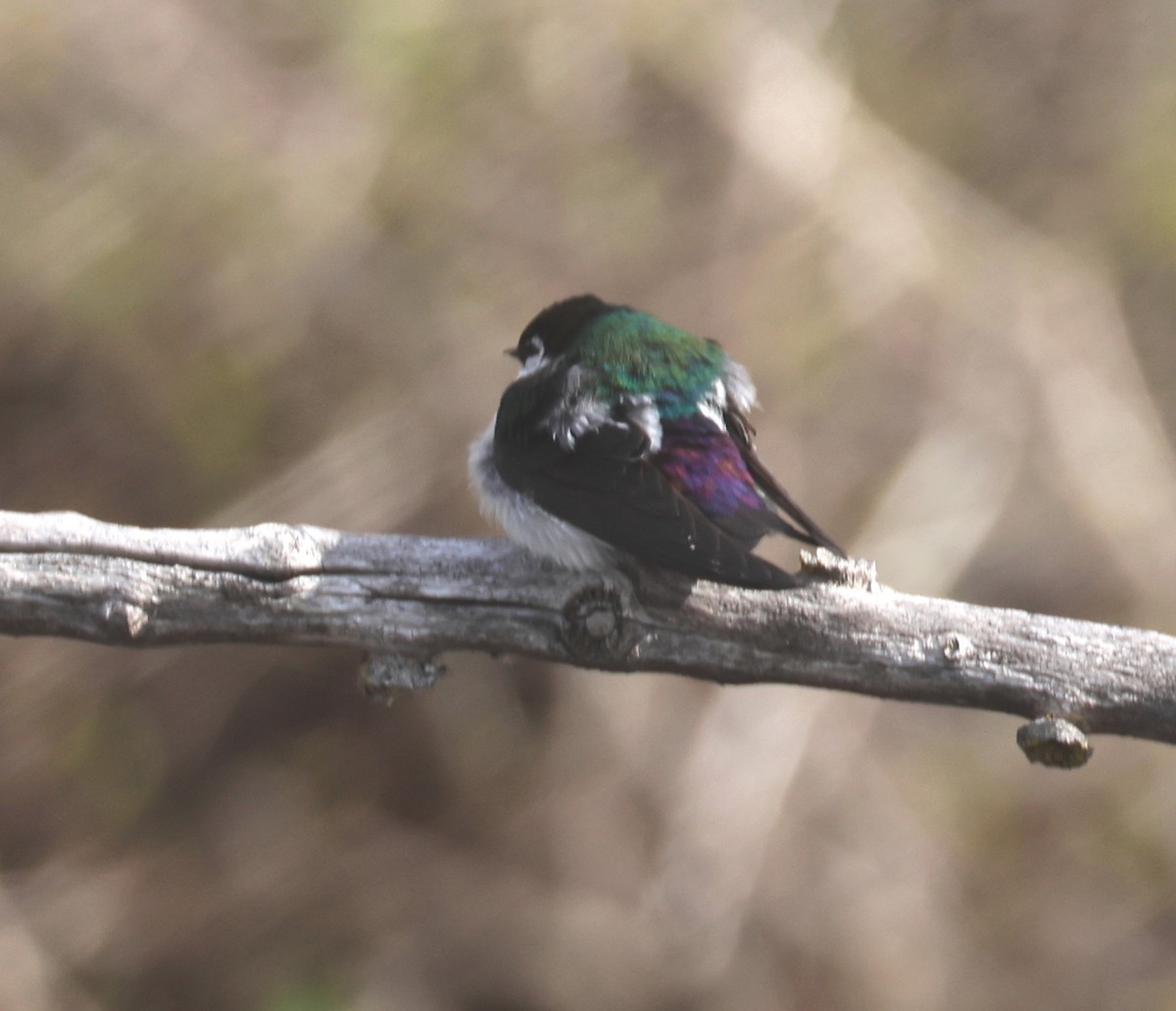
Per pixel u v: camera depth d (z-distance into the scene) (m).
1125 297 14.39
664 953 11.55
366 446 12.38
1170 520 12.99
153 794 12.60
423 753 12.55
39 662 12.70
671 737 12.10
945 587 12.41
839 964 11.61
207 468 12.60
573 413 6.52
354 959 11.95
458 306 12.72
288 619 5.75
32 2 12.60
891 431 12.83
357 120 12.95
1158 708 5.49
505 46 13.03
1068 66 14.71
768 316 12.85
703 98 13.12
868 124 13.73
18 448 12.66
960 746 12.77
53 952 11.91
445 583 5.77
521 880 11.98
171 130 12.83
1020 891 12.44
